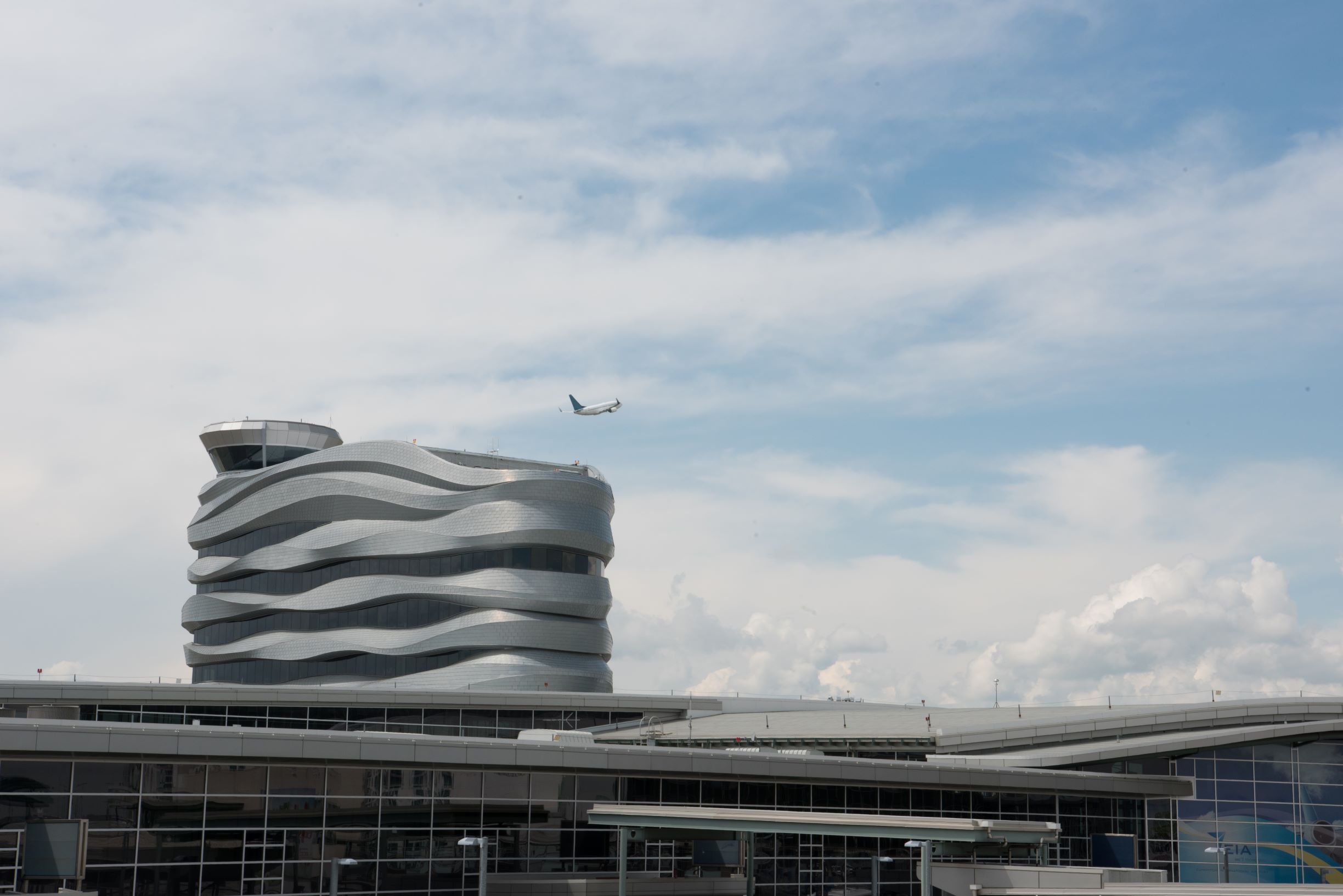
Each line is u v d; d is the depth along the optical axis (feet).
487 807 191.93
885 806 213.46
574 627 389.60
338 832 182.39
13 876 162.91
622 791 199.52
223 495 437.58
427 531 395.55
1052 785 223.51
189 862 173.37
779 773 206.08
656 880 196.34
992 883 160.97
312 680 402.31
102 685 319.68
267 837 178.29
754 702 364.17
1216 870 232.32
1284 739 237.25
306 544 407.64
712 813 176.65
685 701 358.84
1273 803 235.40
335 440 457.68
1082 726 253.85
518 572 388.37
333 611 404.77
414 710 343.26
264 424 452.35
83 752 167.53
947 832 165.17
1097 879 155.12
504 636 381.40
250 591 421.59
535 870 193.16
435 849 188.03
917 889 210.59
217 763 176.65
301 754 179.52
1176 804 234.58
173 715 326.24
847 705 360.28
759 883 203.82
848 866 208.54
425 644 385.09
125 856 169.78
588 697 352.28
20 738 165.07
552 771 196.03
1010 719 278.26
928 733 265.95
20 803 165.68
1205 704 251.60
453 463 417.28
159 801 172.76
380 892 183.62
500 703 347.56
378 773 185.78
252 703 331.98
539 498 395.14
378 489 403.95
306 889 179.63
